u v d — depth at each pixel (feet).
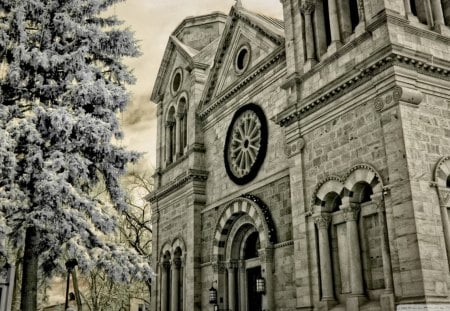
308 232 67.97
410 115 56.49
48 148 61.26
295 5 80.33
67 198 58.80
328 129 67.56
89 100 64.23
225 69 102.32
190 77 113.39
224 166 95.86
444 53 63.36
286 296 72.74
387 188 56.08
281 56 84.17
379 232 59.21
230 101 98.07
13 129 58.80
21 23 62.90
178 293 104.37
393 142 56.24
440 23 64.75
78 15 69.21
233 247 89.92
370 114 60.90
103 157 65.05
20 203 58.03
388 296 53.93
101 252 62.13
